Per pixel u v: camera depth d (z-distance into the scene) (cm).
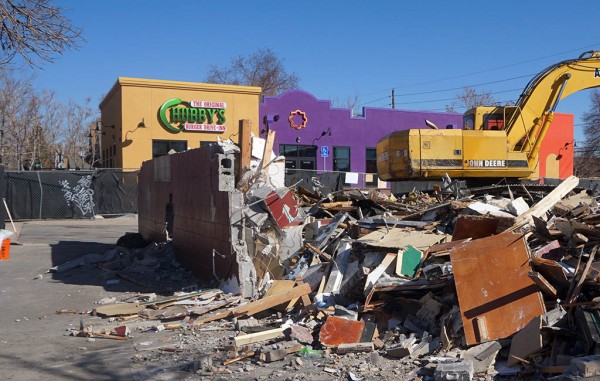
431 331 605
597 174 5528
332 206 1127
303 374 533
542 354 515
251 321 695
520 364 517
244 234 873
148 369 561
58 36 1216
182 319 748
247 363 571
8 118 4369
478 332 561
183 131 2967
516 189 1403
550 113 1636
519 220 758
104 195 2450
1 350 631
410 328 618
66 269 1163
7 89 4319
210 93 3012
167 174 1285
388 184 2897
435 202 1230
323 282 773
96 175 2438
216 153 930
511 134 1619
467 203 954
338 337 611
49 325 744
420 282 669
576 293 561
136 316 776
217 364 569
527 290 582
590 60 1672
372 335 609
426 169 1529
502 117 1680
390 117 3500
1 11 1130
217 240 917
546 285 568
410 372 521
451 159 1533
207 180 970
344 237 909
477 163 1536
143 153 2883
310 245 878
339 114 3394
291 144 3297
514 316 570
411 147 1533
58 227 2094
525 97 1652
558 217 795
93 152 4766
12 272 1148
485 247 594
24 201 2345
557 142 3344
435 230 877
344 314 657
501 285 584
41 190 2364
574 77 1667
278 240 885
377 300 678
